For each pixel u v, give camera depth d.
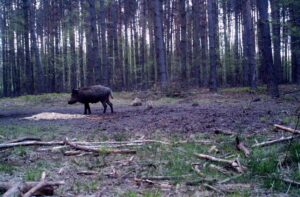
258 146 8.89
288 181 6.60
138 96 25.64
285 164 7.51
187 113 16.17
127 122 14.23
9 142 10.28
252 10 45.47
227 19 51.47
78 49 53.41
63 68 49.91
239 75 42.66
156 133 11.53
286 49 44.44
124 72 53.47
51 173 7.50
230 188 6.47
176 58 44.84
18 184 5.91
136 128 12.65
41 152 9.38
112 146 9.62
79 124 14.36
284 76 45.41
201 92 26.56
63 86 51.28
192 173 7.32
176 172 7.36
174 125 12.91
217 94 25.08
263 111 15.70
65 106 23.36
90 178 7.14
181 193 6.23
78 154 9.03
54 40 51.50
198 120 13.80
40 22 50.72
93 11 28.88
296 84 33.41
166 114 16.14
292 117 13.01
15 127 14.03
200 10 45.44
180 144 9.77
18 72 47.25
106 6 44.47
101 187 6.58
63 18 48.69
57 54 46.75
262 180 6.89
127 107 20.89
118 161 8.29
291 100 19.72
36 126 14.18
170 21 49.22
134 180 6.90
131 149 9.30
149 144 9.84
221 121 13.31
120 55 50.03
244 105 18.72
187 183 6.71
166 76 26.62
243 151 8.61
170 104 21.42
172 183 6.74
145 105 21.58
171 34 48.19
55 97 27.78
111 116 16.52
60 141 10.33
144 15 48.28
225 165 7.74
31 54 45.50
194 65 41.62
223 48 51.19
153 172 7.43
